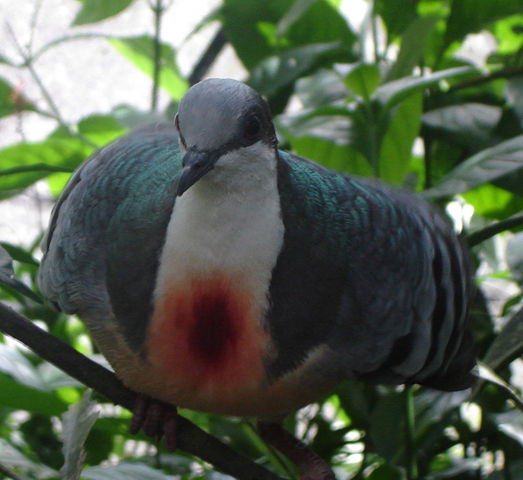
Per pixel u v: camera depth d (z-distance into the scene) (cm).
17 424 594
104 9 583
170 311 376
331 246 379
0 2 755
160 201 376
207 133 349
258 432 461
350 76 508
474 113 550
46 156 556
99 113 577
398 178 520
